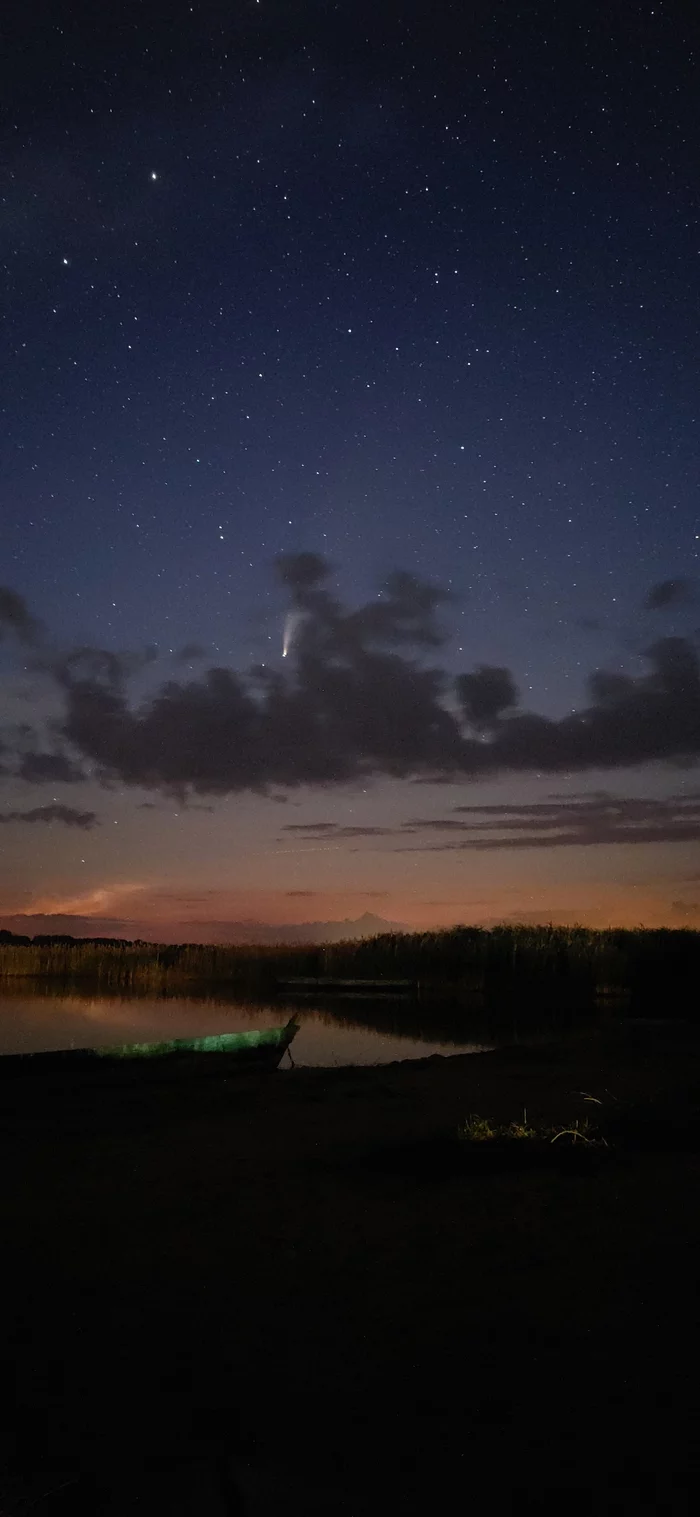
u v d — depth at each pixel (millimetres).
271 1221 5902
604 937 35062
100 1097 11633
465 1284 4648
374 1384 3533
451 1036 21422
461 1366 3678
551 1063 14102
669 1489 2773
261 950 40781
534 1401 3355
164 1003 30297
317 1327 4125
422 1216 5922
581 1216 5754
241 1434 3143
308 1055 18281
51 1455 2994
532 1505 2703
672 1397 3346
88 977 41156
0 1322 4215
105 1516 2611
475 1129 8344
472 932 38312
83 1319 4246
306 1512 2646
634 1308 4238
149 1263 5090
